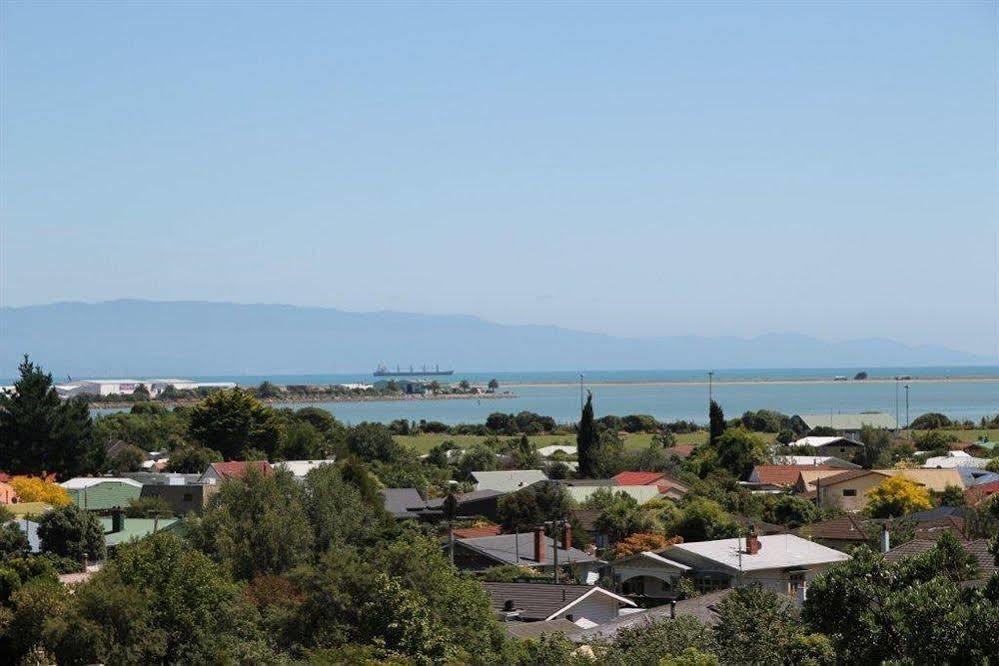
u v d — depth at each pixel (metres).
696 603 50.19
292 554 54.56
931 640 25.30
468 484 118.50
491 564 70.44
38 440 124.50
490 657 41.84
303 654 43.53
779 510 92.00
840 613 27.45
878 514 89.81
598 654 38.81
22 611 44.78
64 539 66.62
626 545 73.50
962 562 28.48
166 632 43.78
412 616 43.62
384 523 64.50
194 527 56.53
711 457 132.12
